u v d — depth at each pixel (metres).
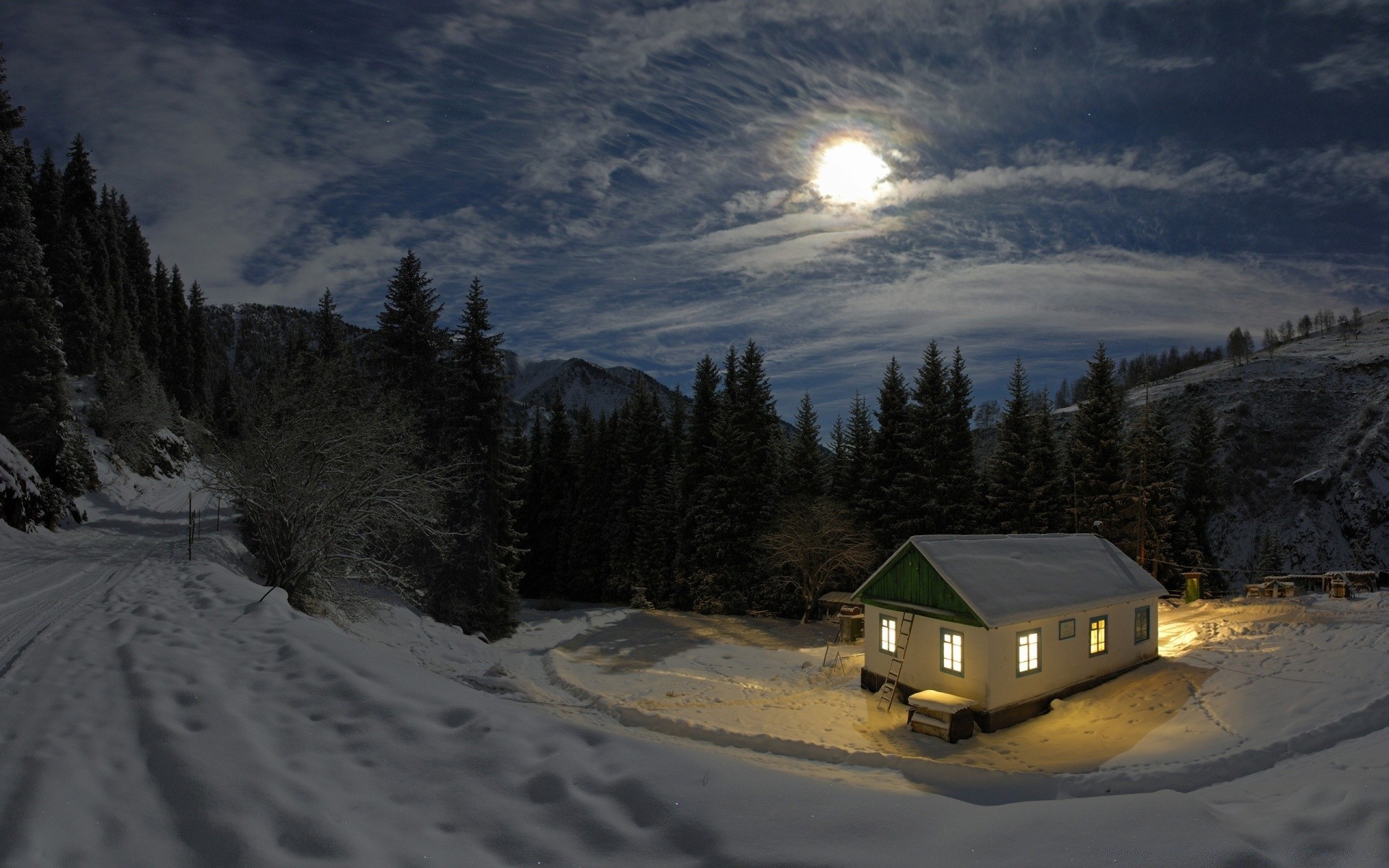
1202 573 30.06
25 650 10.13
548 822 5.11
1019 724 16.50
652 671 24.55
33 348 31.66
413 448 25.98
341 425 22.30
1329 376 97.00
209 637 10.54
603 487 51.06
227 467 20.16
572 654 29.22
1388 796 5.04
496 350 34.47
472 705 7.21
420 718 6.93
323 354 39.66
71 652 9.81
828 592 40.81
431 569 30.11
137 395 48.66
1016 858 4.60
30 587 16.02
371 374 33.66
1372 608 20.88
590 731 6.72
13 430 30.23
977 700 16.41
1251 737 12.34
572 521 52.25
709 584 41.34
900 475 40.41
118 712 7.30
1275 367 104.94
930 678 17.78
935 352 41.16
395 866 4.54
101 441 42.69
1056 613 17.33
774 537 39.44
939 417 40.59
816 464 45.31
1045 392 41.28
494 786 5.65
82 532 26.61
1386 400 86.38
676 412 52.12
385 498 21.80
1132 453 41.47
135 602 13.69
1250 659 17.88
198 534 27.06
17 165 34.31
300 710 7.27
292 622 11.58
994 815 5.34
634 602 43.56
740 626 36.78
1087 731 15.19
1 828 4.82
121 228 76.12
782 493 44.53
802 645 31.34
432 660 18.12
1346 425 87.12
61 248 52.47
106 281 62.72
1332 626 19.34
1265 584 26.09
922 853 4.72
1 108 34.19
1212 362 148.75
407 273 34.00
